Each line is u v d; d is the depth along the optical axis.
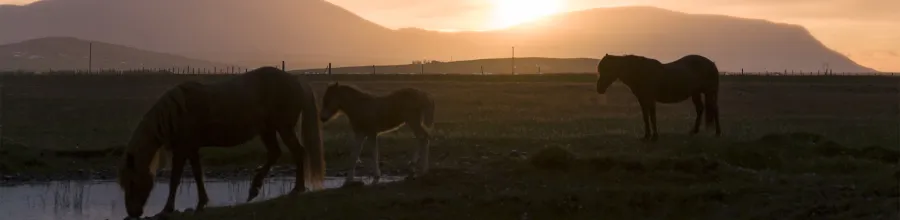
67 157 21.08
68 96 45.00
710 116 20.84
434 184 13.69
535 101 43.66
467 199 12.63
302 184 14.74
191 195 16.48
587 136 21.38
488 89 52.66
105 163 20.64
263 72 14.45
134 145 12.93
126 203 12.91
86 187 17.73
